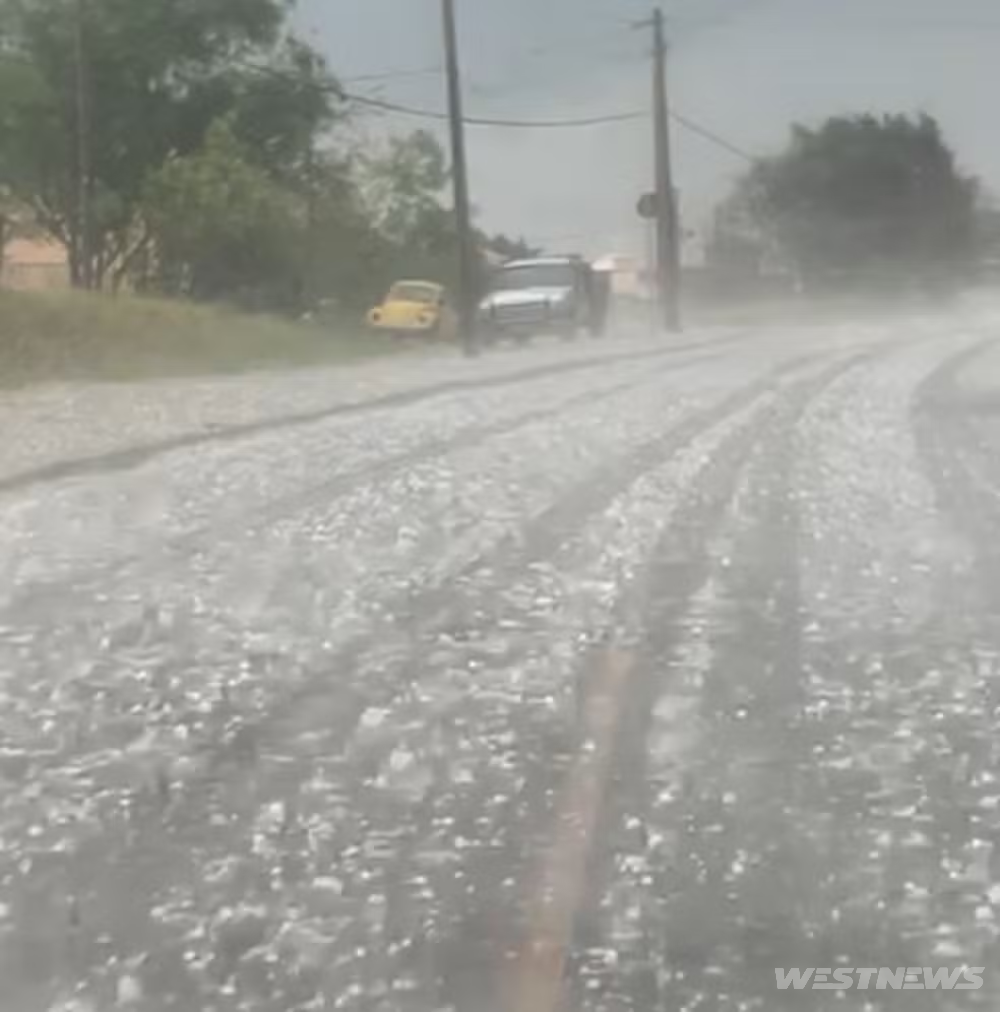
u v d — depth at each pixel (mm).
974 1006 5723
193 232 67312
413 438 24734
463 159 52719
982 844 7391
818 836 7520
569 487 19344
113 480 20234
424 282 71000
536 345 59156
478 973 6047
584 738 9164
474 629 11977
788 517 17031
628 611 12562
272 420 27719
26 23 71812
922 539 15680
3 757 8898
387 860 7258
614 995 5844
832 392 32688
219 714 9742
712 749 8945
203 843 7508
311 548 15438
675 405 30141
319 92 75562
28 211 72438
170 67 73000
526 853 7332
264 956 6230
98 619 12438
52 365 40031
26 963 6180
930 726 9375
